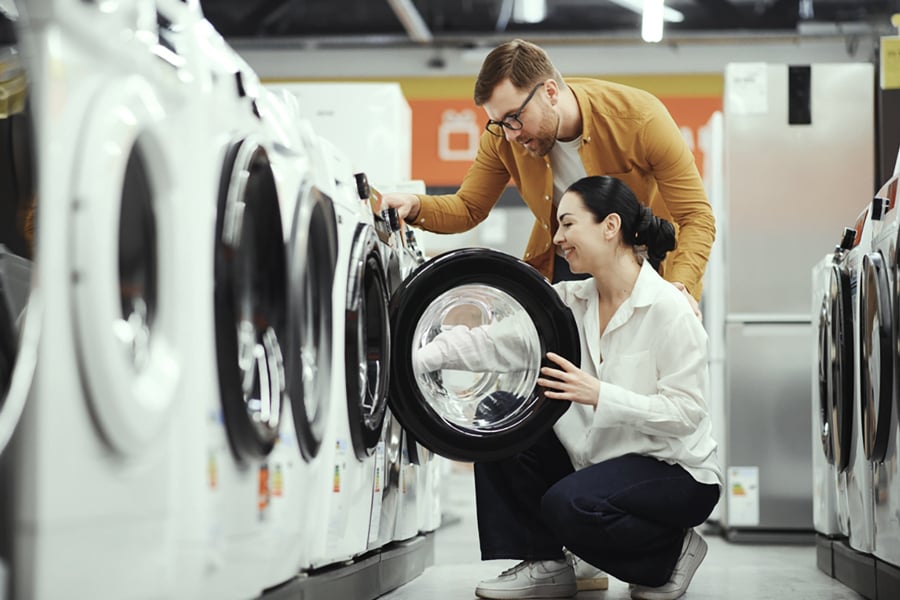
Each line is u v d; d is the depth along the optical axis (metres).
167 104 1.48
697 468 2.65
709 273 5.37
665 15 8.90
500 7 9.05
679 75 9.16
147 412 1.32
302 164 2.09
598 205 2.68
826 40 8.96
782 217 5.07
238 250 1.67
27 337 1.10
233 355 1.61
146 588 1.39
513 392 2.82
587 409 2.75
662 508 2.62
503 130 2.94
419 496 3.45
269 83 9.38
